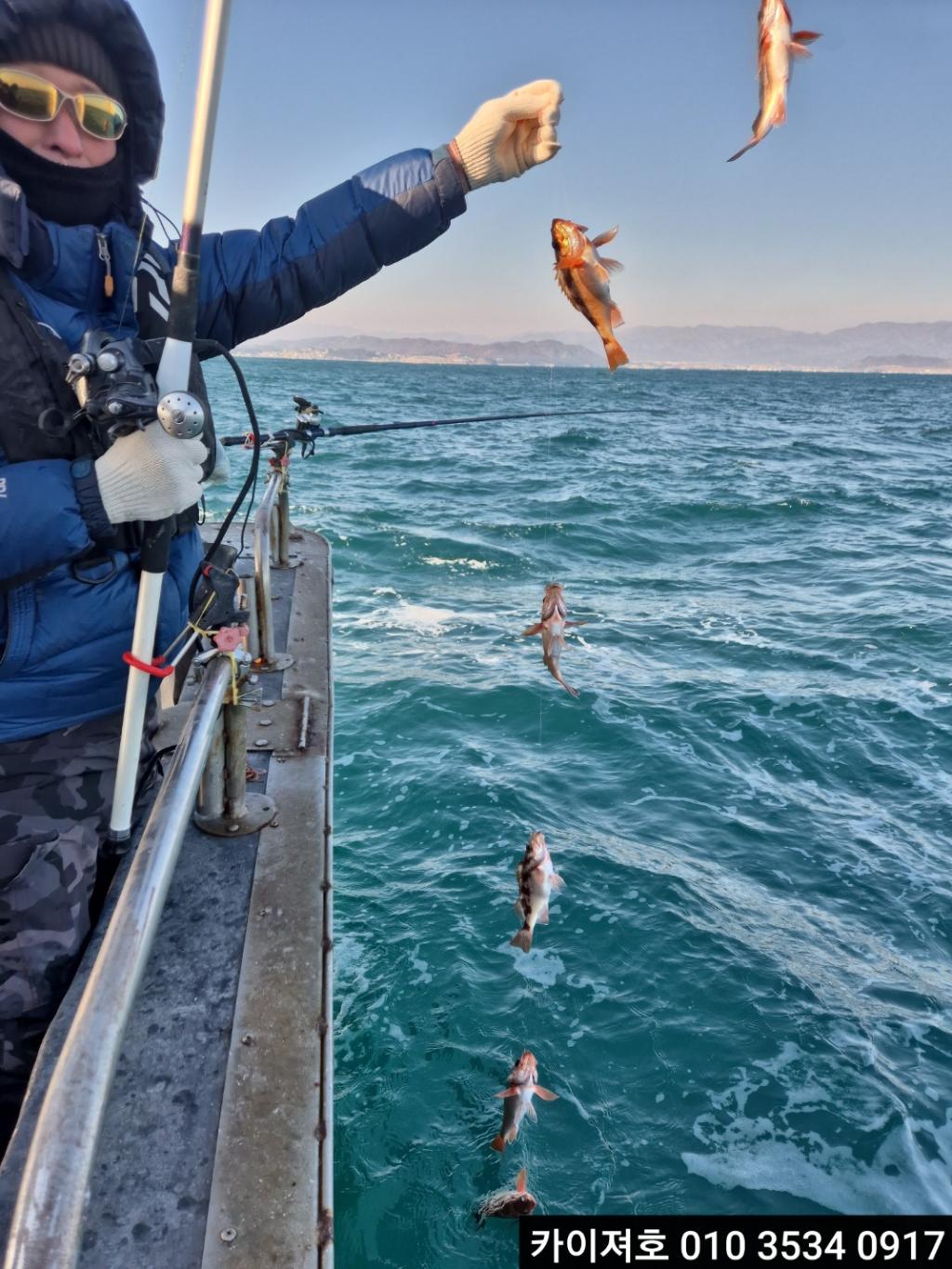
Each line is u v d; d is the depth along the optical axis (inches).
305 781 126.3
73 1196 43.6
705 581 624.4
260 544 161.2
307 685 159.5
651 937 242.5
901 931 254.4
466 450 1425.9
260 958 92.3
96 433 79.6
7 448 78.4
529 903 133.6
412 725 363.6
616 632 493.4
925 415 3245.6
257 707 149.1
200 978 89.3
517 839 285.3
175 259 96.5
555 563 652.7
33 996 81.9
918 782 335.6
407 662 430.9
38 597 83.1
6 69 77.2
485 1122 186.7
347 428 219.9
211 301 96.7
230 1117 75.2
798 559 703.7
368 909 249.9
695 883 268.2
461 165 100.7
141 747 101.0
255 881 103.7
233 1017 84.9
